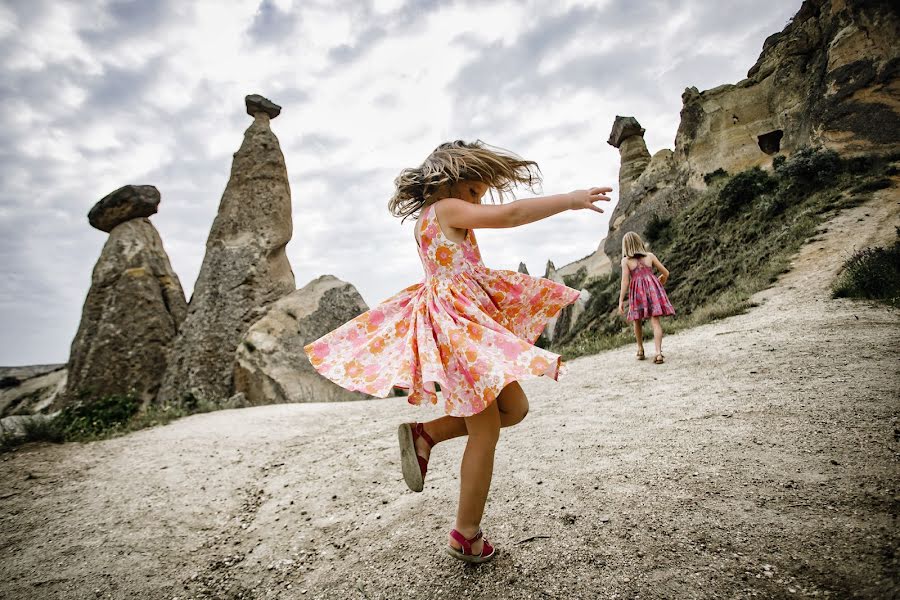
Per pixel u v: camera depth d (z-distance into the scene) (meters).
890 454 2.32
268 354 14.74
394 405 7.79
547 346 22.73
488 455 1.95
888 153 15.33
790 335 6.01
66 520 3.59
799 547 1.73
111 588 2.52
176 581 2.52
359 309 16.06
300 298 16.45
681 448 2.98
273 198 20.59
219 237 20.03
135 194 21.73
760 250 13.49
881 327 5.40
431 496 3.04
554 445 3.56
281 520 3.15
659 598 1.60
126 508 3.72
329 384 13.96
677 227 21.72
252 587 2.33
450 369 1.89
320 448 4.99
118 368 18.94
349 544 2.59
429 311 2.04
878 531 1.72
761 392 3.89
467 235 2.16
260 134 21.38
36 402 23.50
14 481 4.66
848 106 17.05
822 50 20.17
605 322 18.06
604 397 5.04
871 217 11.63
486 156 2.16
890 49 16.64
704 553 1.81
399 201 2.30
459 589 1.91
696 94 25.27
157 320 20.00
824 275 9.20
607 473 2.79
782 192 16.41
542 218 1.87
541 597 1.74
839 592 1.46
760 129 22.39
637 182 27.41
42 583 2.65
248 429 6.62
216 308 18.61
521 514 2.46
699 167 23.83
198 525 3.28
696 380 4.90
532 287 2.21
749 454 2.67
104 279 20.36
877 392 3.28
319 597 2.10
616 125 31.64
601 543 2.03
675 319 11.26
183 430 6.91
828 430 2.79
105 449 5.84
